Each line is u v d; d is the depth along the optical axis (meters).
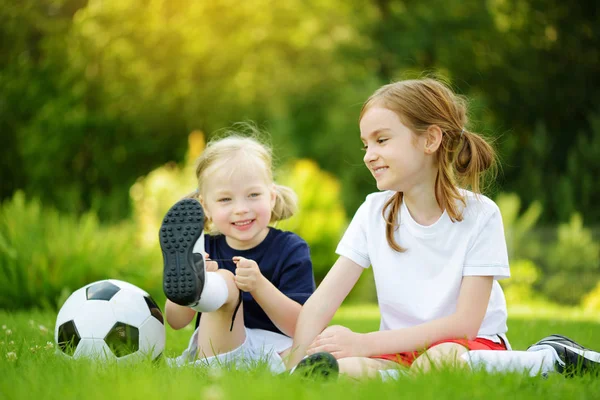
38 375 3.18
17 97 27.12
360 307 12.88
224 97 25.41
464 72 27.17
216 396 2.69
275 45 25.81
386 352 3.77
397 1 27.47
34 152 26.97
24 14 26.80
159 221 12.90
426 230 4.06
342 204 19.88
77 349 3.97
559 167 26.17
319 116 24.50
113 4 26.48
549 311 11.95
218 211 4.46
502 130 26.48
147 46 26.28
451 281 3.99
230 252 4.64
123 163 28.00
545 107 27.95
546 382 3.26
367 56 25.77
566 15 27.42
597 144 21.75
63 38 26.92
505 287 15.98
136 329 4.06
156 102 26.55
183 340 5.53
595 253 16.06
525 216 18.14
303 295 4.48
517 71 27.38
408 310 4.10
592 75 27.78
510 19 27.61
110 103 26.86
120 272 10.06
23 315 7.39
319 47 25.34
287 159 21.19
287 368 3.94
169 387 2.96
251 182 4.45
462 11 26.91
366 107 4.12
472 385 3.00
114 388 2.89
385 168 4.03
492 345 3.93
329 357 3.42
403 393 2.87
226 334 4.05
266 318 4.46
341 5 26.75
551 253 16.19
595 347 5.45
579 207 20.89
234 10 25.88
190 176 13.62
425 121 4.00
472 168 4.13
